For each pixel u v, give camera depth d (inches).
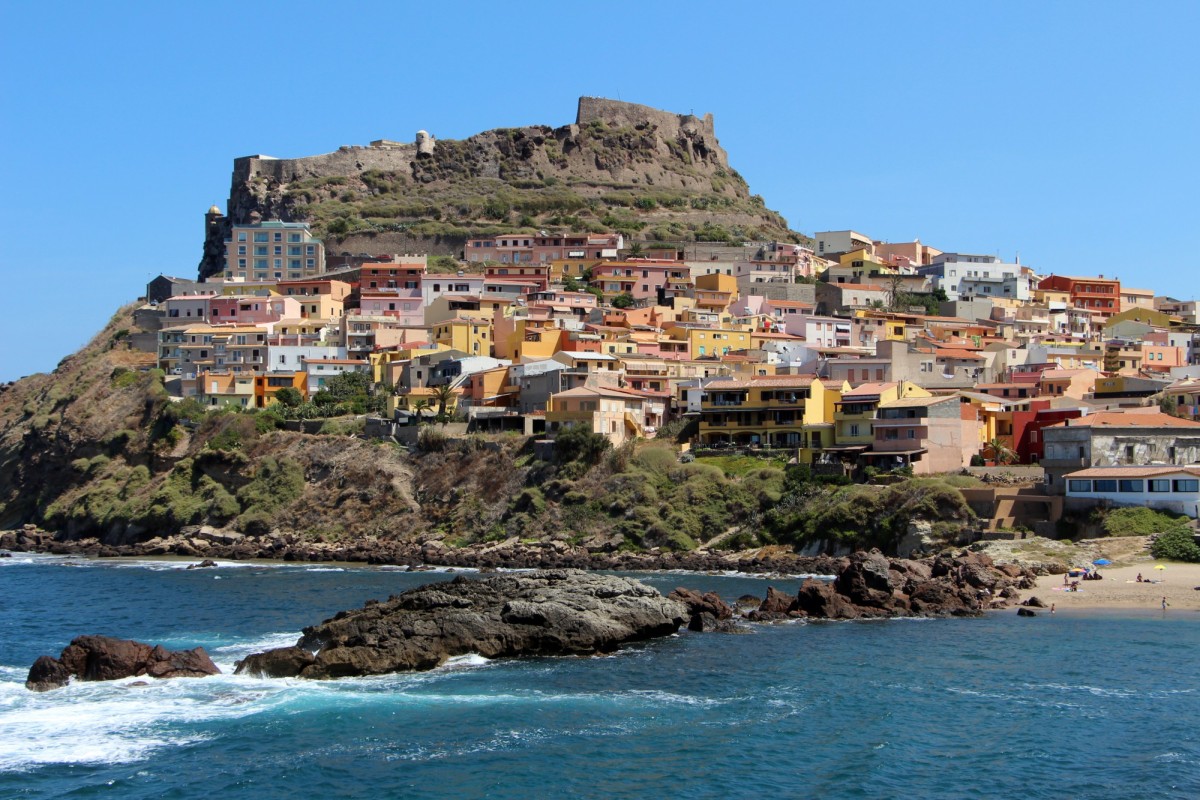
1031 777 2605.8
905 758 2738.7
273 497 7549.2
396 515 7224.4
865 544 5871.1
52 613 4859.7
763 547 6186.0
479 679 3467.0
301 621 4579.2
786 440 7012.8
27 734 2952.8
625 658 3730.3
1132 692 3223.4
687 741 2874.0
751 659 3693.4
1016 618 4311.0
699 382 7849.4
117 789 2600.9
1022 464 6614.2
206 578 6018.7
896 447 6515.8
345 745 2861.7
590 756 2775.6
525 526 6702.8
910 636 4020.7
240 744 2874.0
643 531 6407.5
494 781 2625.5
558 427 7288.4
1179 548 5093.5
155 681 3444.9
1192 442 5885.8
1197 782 2556.6
